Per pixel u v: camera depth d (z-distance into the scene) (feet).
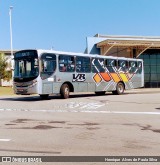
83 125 32.09
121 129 29.55
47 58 63.67
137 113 41.65
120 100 62.23
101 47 122.11
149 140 24.54
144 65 132.16
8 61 177.68
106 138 25.41
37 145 23.00
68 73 68.33
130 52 124.77
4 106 52.90
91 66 74.54
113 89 81.05
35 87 61.72
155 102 56.90
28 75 62.64
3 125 32.48
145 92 95.76
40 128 30.45
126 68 85.56
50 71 64.13
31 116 39.52
